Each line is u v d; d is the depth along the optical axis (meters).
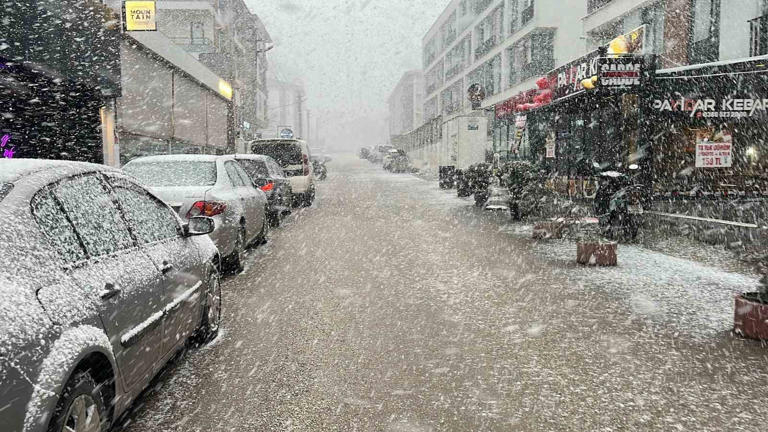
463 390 4.32
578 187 16.38
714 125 14.61
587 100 14.47
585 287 7.62
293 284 7.90
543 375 4.60
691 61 20.98
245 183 10.34
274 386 4.42
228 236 8.06
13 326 2.43
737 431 3.67
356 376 4.61
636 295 7.18
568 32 32.59
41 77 12.99
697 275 8.32
